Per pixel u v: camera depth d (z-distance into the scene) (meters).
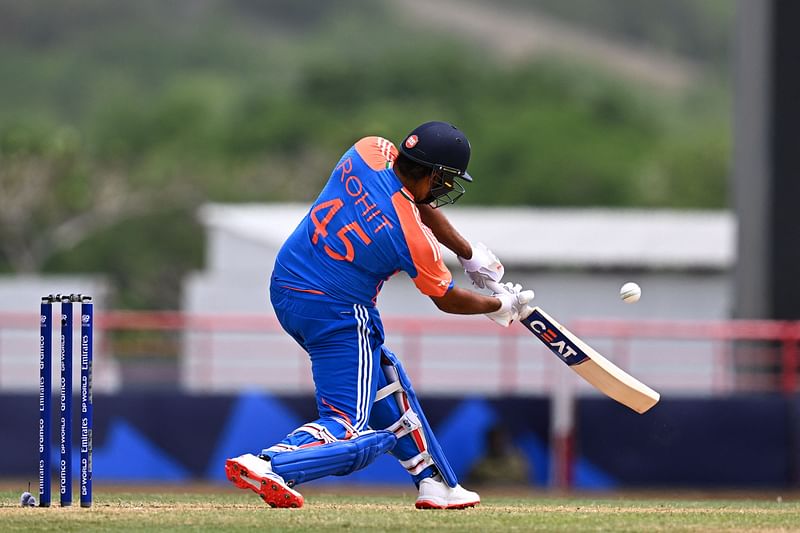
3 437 55.66
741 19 68.88
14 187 149.12
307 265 26.55
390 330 63.16
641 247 90.31
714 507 29.69
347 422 26.52
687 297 87.75
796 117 63.72
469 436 55.91
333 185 26.62
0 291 92.88
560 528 23.80
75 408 55.59
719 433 55.75
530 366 73.25
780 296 63.53
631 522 24.91
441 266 26.38
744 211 67.44
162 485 54.38
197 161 185.62
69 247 161.75
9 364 76.75
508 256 87.81
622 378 28.05
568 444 55.34
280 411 55.88
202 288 91.38
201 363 70.19
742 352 62.91
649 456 55.56
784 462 55.69
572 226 96.06
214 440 55.50
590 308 88.00
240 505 27.92
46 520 24.20
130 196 162.00
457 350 74.06
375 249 26.14
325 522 24.20
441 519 24.94
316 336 26.58
